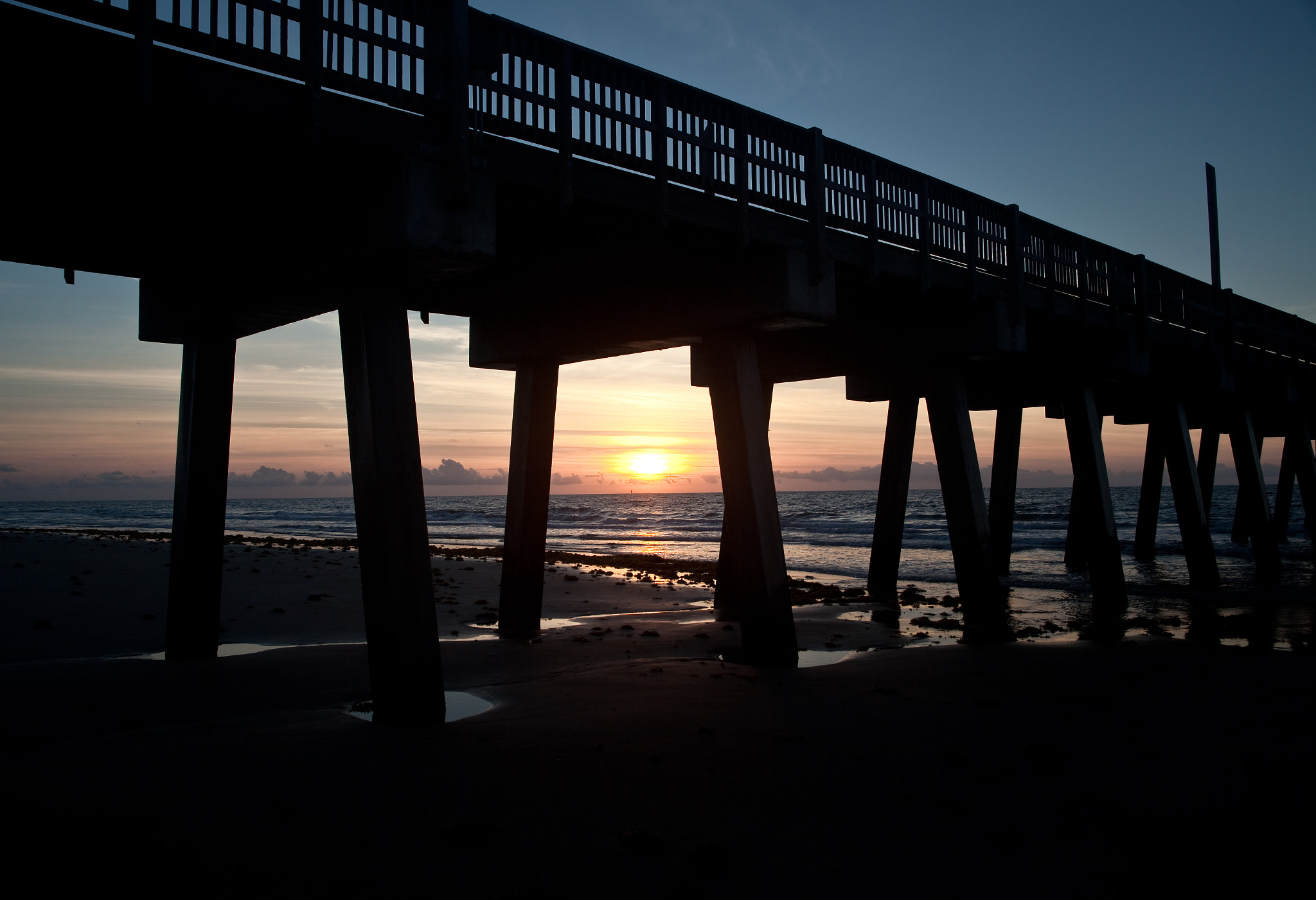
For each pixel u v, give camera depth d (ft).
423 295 38.58
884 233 36.83
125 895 12.45
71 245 28.32
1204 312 63.31
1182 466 67.56
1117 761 20.85
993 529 74.33
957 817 16.76
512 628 41.96
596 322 38.01
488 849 14.61
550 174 25.52
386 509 22.99
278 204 25.07
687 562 105.91
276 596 53.57
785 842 15.39
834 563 103.04
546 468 42.19
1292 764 20.68
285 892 12.80
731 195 30.40
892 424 59.62
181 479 34.09
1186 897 13.56
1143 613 53.88
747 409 34.17
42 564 68.23
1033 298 45.98
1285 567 80.48
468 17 23.50
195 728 22.38
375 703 23.56
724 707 25.52
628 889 13.28
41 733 22.80
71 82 17.76
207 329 32.58
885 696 27.78
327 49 20.79
